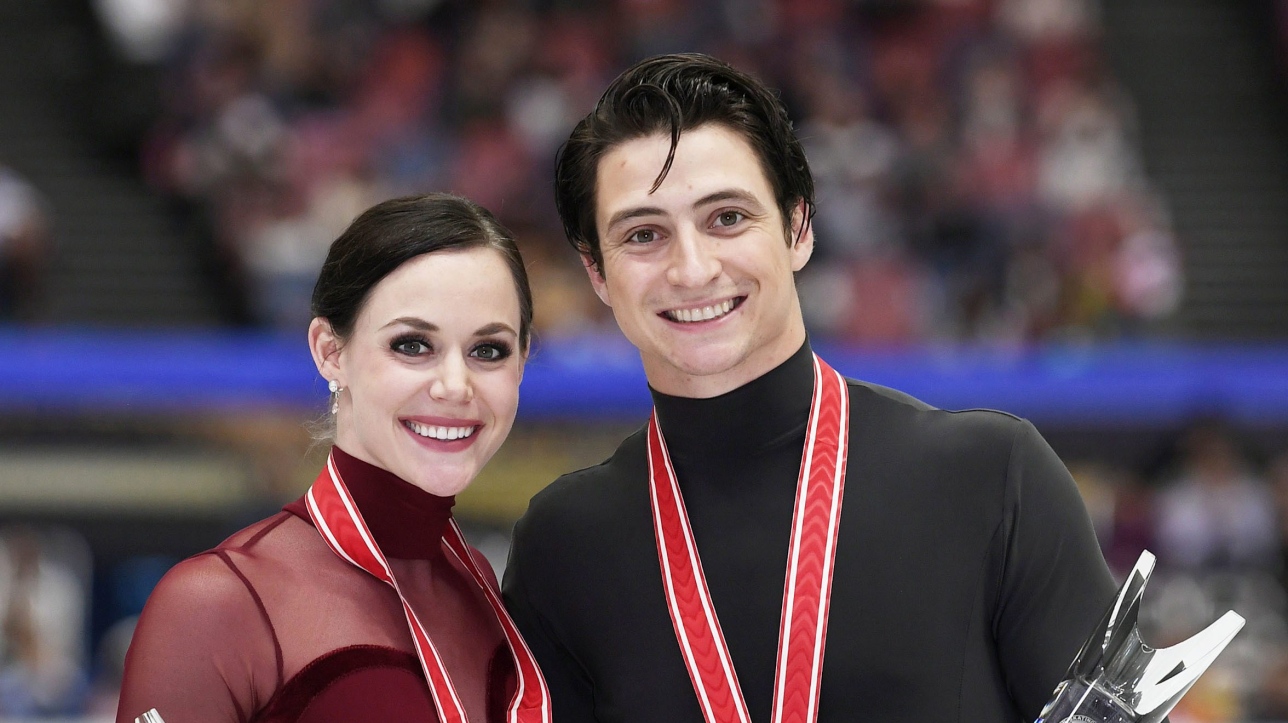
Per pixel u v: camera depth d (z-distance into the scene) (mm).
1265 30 19297
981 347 12117
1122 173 16531
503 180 15258
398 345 3846
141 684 3568
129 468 9766
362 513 3945
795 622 3773
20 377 9820
